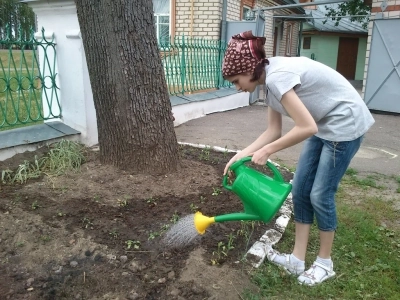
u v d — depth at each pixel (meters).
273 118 2.56
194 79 8.92
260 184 2.38
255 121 8.41
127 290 2.44
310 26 21.66
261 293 2.50
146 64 3.82
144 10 3.77
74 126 5.32
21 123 4.97
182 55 8.29
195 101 8.36
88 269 2.62
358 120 2.35
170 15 11.34
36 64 5.41
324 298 2.51
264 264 2.79
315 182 2.49
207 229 3.13
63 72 5.24
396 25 9.67
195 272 2.58
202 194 3.80
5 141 4.50
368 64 10.31
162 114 4.01
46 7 5.16
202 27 11.12
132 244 2.89
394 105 10.05
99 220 3.20
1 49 4.86
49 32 5.23
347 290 2.61
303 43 24.39
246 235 3.07
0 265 2.65
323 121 2.39
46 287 2.46
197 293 2.43
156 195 3.70
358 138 2.39
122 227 3.12
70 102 5.27
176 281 2.52
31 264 2.68
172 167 4.14
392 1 9.75
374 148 6.54
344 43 23.84
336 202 4.04
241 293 2.45
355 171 5.08
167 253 2.81
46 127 5.11
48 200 3.51
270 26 15.48
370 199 4.12
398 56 9.78
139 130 3.92
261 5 14.34
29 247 2.83
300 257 2.74
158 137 4.00
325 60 23.97
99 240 2.92
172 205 3.54
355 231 3.40
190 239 2.94
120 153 4.05
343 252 3.06
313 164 2.57
